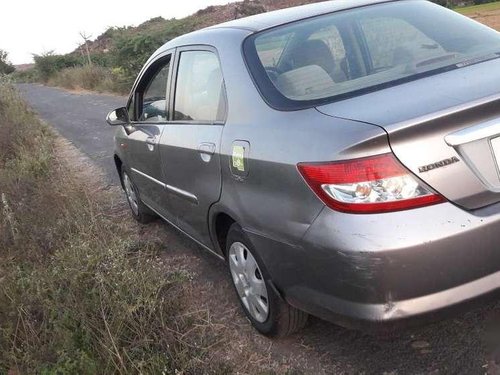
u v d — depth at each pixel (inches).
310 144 101.9
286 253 109.1
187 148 145.8
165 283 150.0
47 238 197.9
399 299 94.7
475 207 96.4
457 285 95.7
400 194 93.7
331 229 97.0
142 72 192.7
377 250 92.5
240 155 119.7
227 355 128.6
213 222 141.2
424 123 94.2
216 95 138.1
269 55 128.6
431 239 92.6
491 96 98.2
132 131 197.8
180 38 170.2
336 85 117.8
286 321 123.6
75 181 283.9
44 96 1128.2
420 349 119.3
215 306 152.9
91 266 156.8
